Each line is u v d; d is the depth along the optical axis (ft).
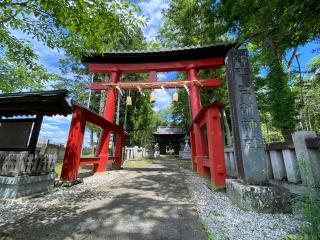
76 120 21.16
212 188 17.22
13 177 13.70
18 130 16.60
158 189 17.92
